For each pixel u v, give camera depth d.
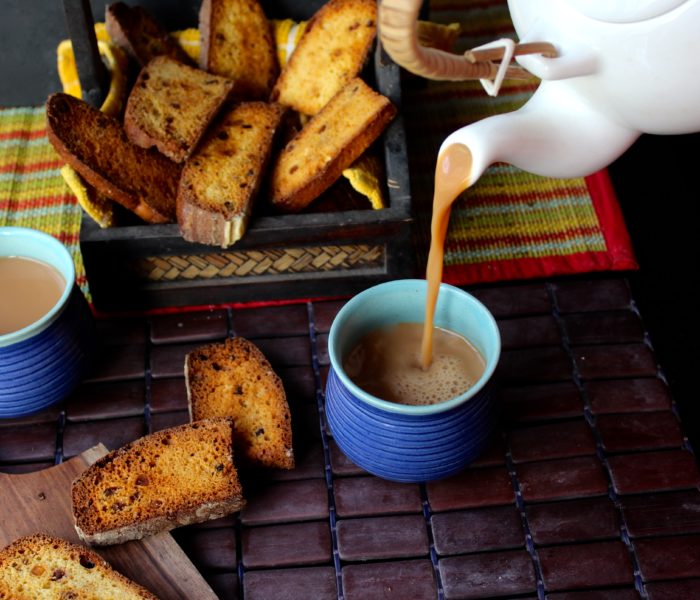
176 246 0.73
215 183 0.72
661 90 0.55
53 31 0.86
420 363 0.68
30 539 0.64
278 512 0.67
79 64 0.75
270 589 0.65
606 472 0.69
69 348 0.69
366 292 0.66
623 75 0.55
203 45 0.81
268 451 0.68
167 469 0.66
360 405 0.63
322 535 0.67
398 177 0.74
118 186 0.72
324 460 0.70
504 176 0.85
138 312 0.77
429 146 0.88
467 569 0.65
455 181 0.59
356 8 0.79
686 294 0.82
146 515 0.65
